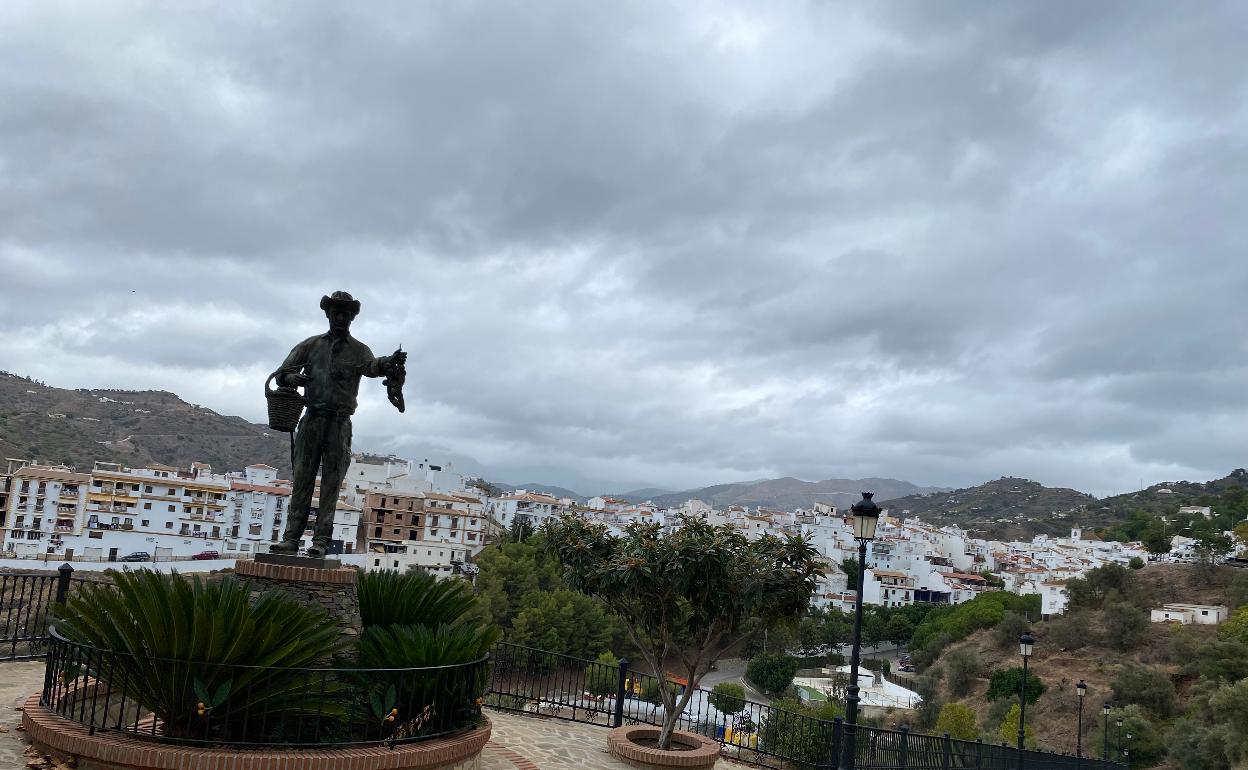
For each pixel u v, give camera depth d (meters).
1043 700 64.75
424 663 7.79
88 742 6.47
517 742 11.30
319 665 7.19
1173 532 134.12
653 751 11.07
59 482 70.88
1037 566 137.88
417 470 103.69
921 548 141.50
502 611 49.50
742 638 12.20
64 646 7.22
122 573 6.79
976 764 18.66
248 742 6.68
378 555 72.25
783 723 15.47
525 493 117.75
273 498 78.31
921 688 75.44
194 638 6.56
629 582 11.42
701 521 11.77
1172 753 45.16
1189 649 66.69
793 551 11.39
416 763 7.16
